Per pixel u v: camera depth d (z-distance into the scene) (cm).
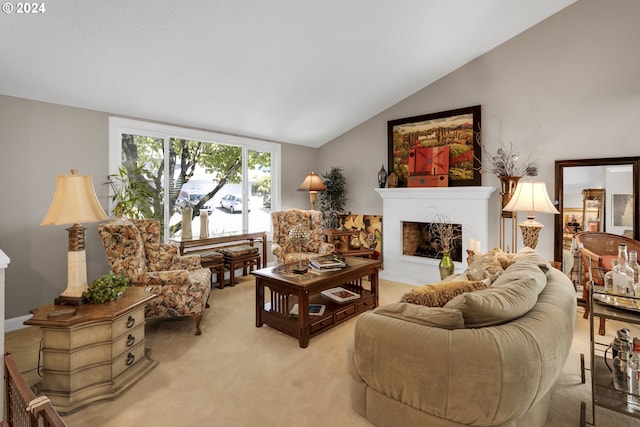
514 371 125
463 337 134
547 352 135
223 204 474
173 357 243
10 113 291
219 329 295
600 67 335
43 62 264
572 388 202
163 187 408
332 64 357
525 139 379
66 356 188
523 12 344
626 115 324
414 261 460
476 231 405
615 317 160
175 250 325
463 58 408
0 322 164
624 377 166
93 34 247
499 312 140
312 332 266
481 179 411
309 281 267
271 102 408
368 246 518
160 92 337
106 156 350
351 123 527
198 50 288
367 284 458
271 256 538
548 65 363
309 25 289
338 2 271
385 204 489
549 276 213
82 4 222
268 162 532
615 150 329
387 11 294
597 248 325
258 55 313
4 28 227
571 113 352
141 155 388
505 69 391
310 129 514
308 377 216
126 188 355
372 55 358
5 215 290
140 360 226
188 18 252
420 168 454
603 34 333
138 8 234
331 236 495
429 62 399
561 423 171
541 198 300
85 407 185
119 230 276
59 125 318
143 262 299
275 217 442
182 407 185
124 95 329
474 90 414
